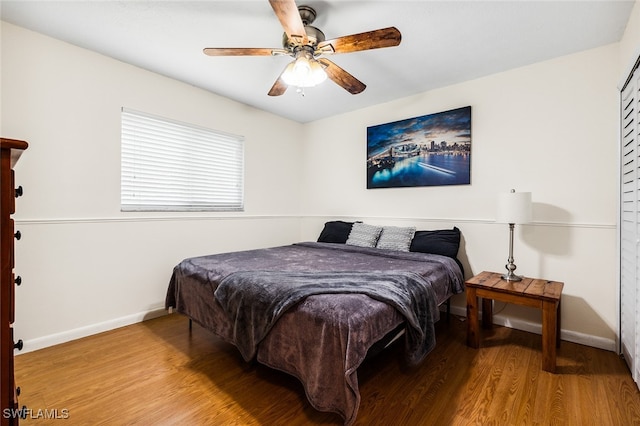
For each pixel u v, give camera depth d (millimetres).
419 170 3168
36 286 2168
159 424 1411
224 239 3410
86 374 1840
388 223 3453
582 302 2309
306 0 1764
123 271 2623
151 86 2775
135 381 1765
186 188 3109
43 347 2184
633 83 1801
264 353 1647
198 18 1979
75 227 2352
